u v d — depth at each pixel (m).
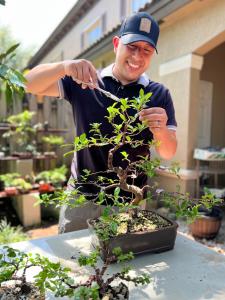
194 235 3.03
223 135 4.73
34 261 0.75
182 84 3.47
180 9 3.10
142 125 0.88
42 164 4.76
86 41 6.89
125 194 1.26
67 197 0.89
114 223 0.76
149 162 1.00
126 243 0.95
